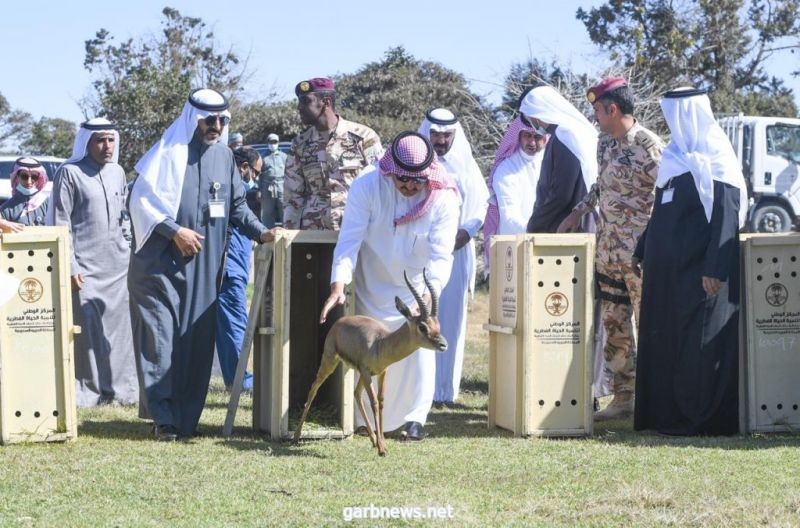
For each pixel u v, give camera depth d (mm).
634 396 8820
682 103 8320
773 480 6492
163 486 6359
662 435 8320
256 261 8430
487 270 10555
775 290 8305
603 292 9172
